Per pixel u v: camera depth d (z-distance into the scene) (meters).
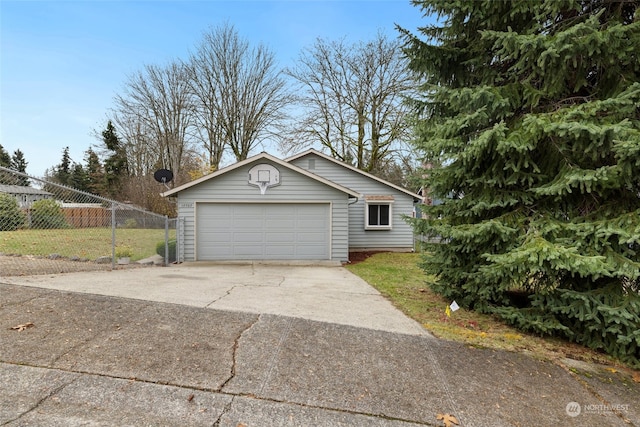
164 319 3.82
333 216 10.70
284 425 2.23
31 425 2.03
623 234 3.32
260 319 4.07
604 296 3.57
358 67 19.64
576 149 3.82
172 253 10.19
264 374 2.81
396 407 2.51
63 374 2.57
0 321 3.37
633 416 2.60
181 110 22.95
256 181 10.46
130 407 2.29
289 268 9.30
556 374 3.18
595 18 3.33
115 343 3.14
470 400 2.66
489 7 4.30
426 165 6.41
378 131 19.91
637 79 3.75
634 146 3.13
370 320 4.36
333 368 3.01
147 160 26.30
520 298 5.06
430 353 3.44
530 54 3.87
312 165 14.07
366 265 10.18
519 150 3.88
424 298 5.81
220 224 10.40
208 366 2.87
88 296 4.37
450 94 4.32
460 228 4.43
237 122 21.77
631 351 3.46
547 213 4.15
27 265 6.60
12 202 8.73
